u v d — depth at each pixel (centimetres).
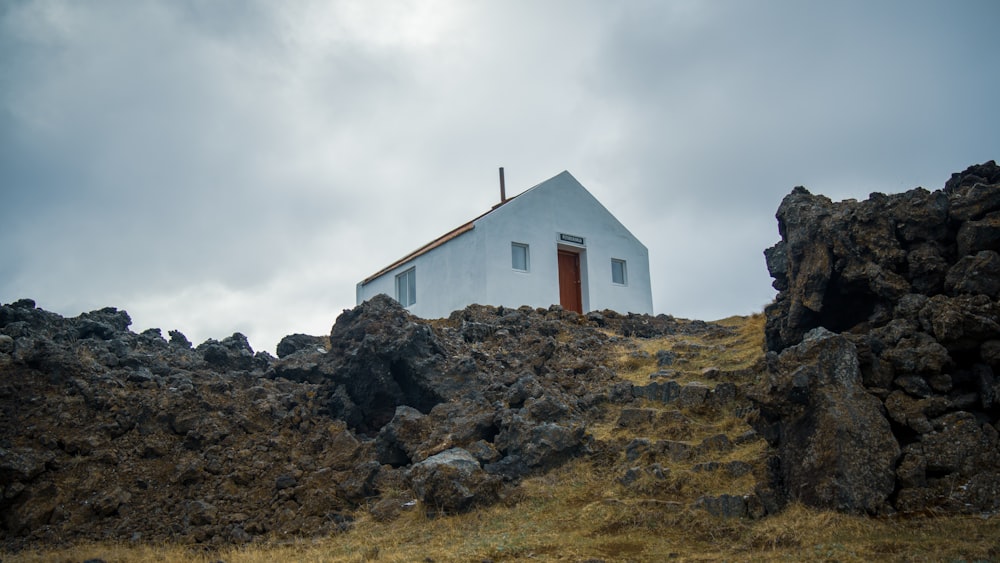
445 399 1745
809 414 1226
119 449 1567
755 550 1067
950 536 1002
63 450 1529
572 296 2788
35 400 1608
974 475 1130
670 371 1750
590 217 2845
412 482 1411
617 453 1468
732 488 1259
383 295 2016
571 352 2011
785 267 1689
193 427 1644
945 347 1264
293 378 1947
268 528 1405
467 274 2594
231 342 2141
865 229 1442
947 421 1191
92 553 1245
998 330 1219
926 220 1388
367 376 1806
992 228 1317
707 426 1479
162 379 1797
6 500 1398
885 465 1159
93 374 1717
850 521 1092
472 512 1338
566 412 1570
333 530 1371
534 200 2702
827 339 1259
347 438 1641
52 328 1962
